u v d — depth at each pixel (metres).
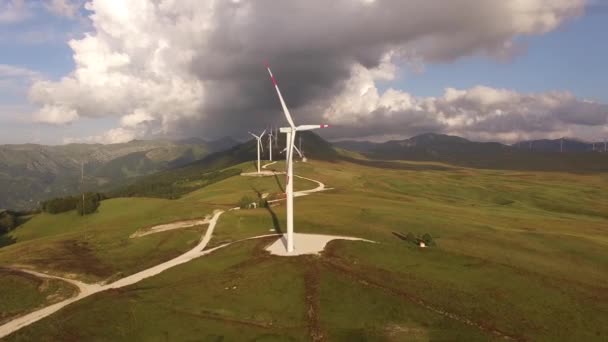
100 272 71.56
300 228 95.75
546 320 48.09
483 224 107.94
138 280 67.00
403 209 122.75
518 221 124.75
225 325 48.00
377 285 56.72
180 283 61.94
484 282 58.41
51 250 88.12
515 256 81.19
